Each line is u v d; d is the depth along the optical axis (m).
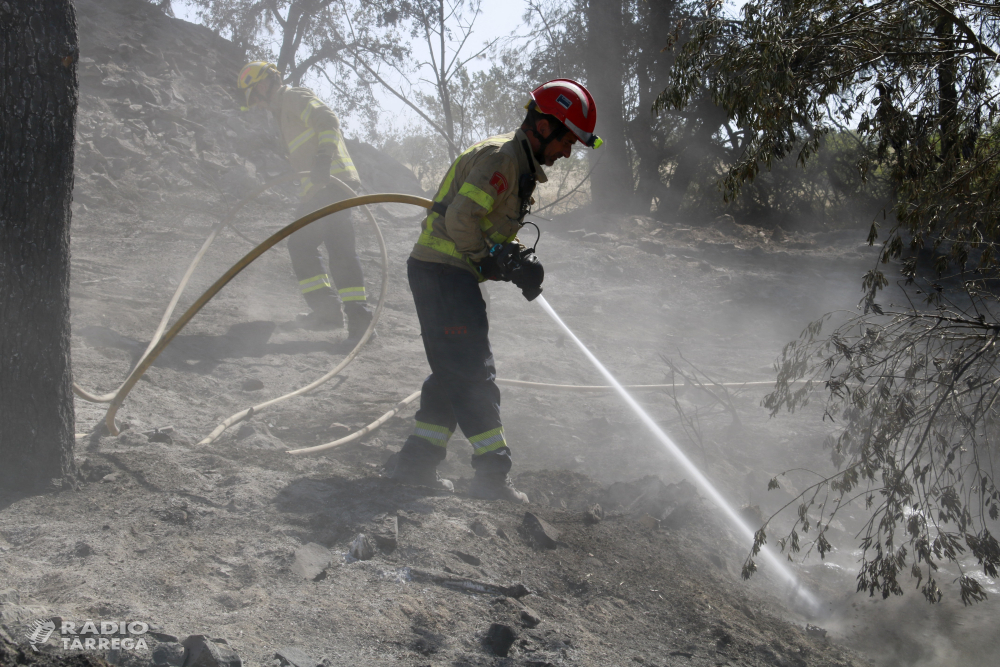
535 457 4.75
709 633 2.70
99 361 5.36
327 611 2.30
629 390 6.25
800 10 3.60
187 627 2.08
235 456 3.66
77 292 7.12
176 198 11.68
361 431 4.59
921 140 3.58
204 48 15.96
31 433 2.91
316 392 5.58
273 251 9.83
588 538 3.26
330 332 7.17
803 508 3.35
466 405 3.56
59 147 2.87
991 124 3.61
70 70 2.87
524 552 3.02
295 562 2.57
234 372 5.76
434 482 3.75
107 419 3.74
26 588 2.21
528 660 2.24
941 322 3.29
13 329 2.83
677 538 3.51
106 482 3.10
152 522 2.77
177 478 3.21
